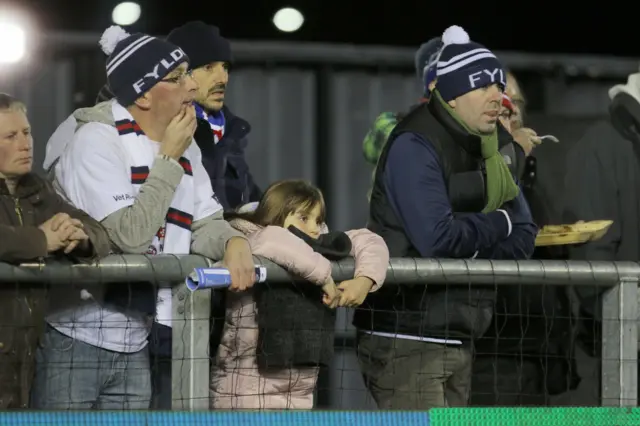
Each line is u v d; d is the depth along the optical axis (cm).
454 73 1752
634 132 2044
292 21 3130
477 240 1719
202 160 1906
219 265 1516
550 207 2117
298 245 1533
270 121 3072
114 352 1539
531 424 1625
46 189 1519
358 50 3114
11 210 1480
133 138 1593
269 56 3069
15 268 1420
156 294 1537
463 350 1708
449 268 1628
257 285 1559
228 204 2012
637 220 2034
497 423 1609
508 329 1888
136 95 1598
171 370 1534
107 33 1694
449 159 1742
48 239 1416
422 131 1742
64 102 2875
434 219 1700
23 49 2844
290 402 1584
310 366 1587
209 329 1555
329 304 1538
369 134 2259
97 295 1531
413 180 1717
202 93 1938
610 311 1722
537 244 1930
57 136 1712
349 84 3106
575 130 2850
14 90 2850
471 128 1755
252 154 3067
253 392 1568
